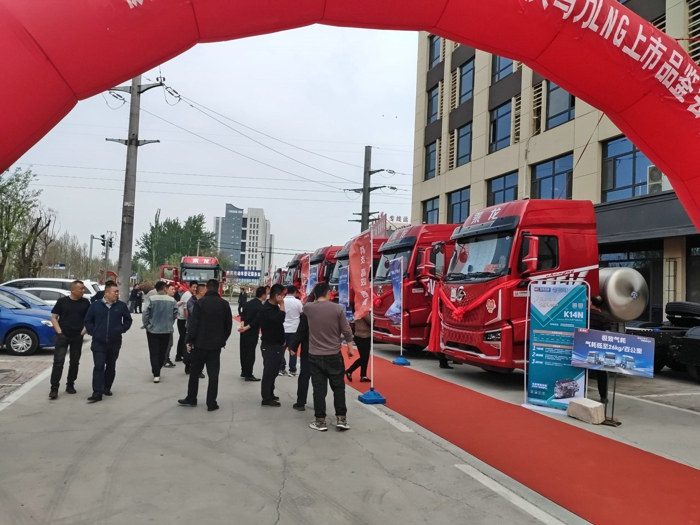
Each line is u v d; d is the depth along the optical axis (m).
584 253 9.87
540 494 4.60
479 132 25.19
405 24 5.47
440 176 28.80
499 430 6.67
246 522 3.89
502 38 5.62
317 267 20.84
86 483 4.56
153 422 6.66
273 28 5.17
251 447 5.71
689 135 5.91
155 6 4.46
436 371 11.51
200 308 7.44
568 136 19.23
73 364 8.28
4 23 3.98
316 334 6.56
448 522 4.00
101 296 8.08
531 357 8.02
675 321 12.23
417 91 32.00
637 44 5.56
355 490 4.57
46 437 5.91
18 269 31.62
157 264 79.38
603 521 4.08
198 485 4.58
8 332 12.27
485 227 10.25
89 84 4.50
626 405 8.44
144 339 16.39
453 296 10.43
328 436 6.23
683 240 15.22
